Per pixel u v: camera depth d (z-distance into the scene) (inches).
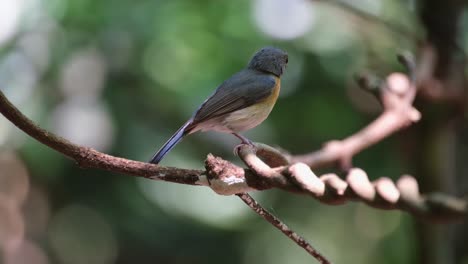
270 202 547.2
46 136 163.3
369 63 482.0
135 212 483.2
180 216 493.4
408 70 281.9
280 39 498.0
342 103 496.1
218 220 504.7
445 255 298.8
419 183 312.3
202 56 494.3
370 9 476.7
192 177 168.2
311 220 571.8
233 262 515.5
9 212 585.3
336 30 494.3
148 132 464.8
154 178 168.9
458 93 309.9
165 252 490.9
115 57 468.4
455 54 323.6
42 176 484.7
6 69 451.8
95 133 450.0
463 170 371.2
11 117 158.7
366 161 500.1
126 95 466.0
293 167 159.3
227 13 500.1
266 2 501.0
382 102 277.3
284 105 496.4
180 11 487.8
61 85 456.4
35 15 458.9
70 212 542.6
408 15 463.8
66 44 461.1
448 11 327.3
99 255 561.0
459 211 149.8
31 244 603.2
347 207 581.6
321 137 502.3
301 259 554.6
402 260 554.9
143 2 478.3
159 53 482.3
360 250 581.6
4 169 543.2
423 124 310.3
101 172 478.6
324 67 494.0
